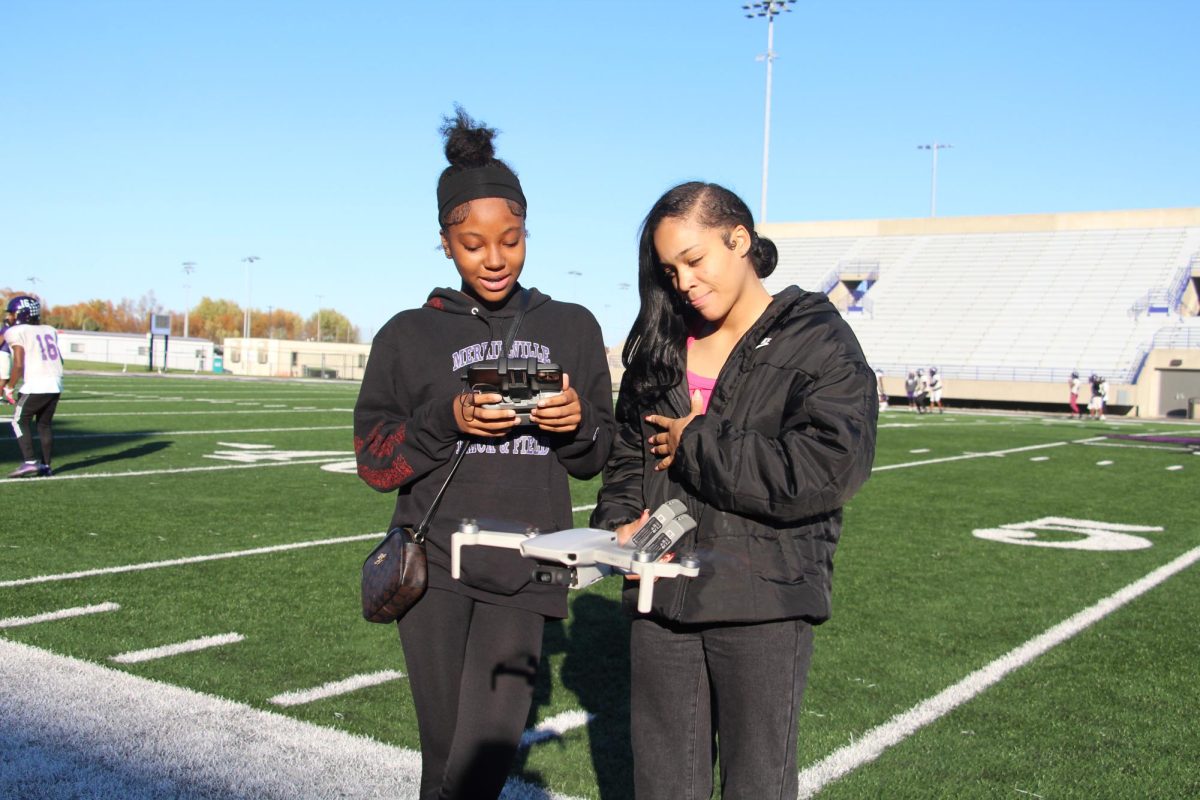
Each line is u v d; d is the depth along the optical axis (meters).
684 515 1.93
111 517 7.59
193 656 4.30
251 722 3.57
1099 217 47.22
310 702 3.79
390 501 8.89
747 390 2.15
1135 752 3.56
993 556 7.25
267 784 3.08
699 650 2.18
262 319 116.06
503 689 2.36
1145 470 14.35
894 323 44.69
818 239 52.75
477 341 2.53
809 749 3.52
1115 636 5.12
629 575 2.11
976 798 3.16
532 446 2.47
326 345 58.72
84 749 3.29
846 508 9.55
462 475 2.44
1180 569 6.95
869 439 2.00
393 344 2.54
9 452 11.73
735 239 2.14
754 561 2.09
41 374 9.58
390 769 3.22
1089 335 40.78
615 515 2.32
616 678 4.24
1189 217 45.84
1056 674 4.46
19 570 5.75
